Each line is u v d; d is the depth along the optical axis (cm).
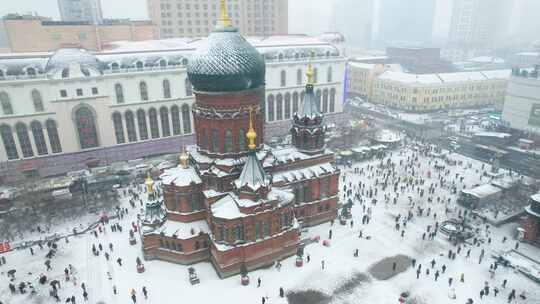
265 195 5269
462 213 7119
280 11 16050
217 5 14925
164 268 5566
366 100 17038
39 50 11719
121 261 5691
